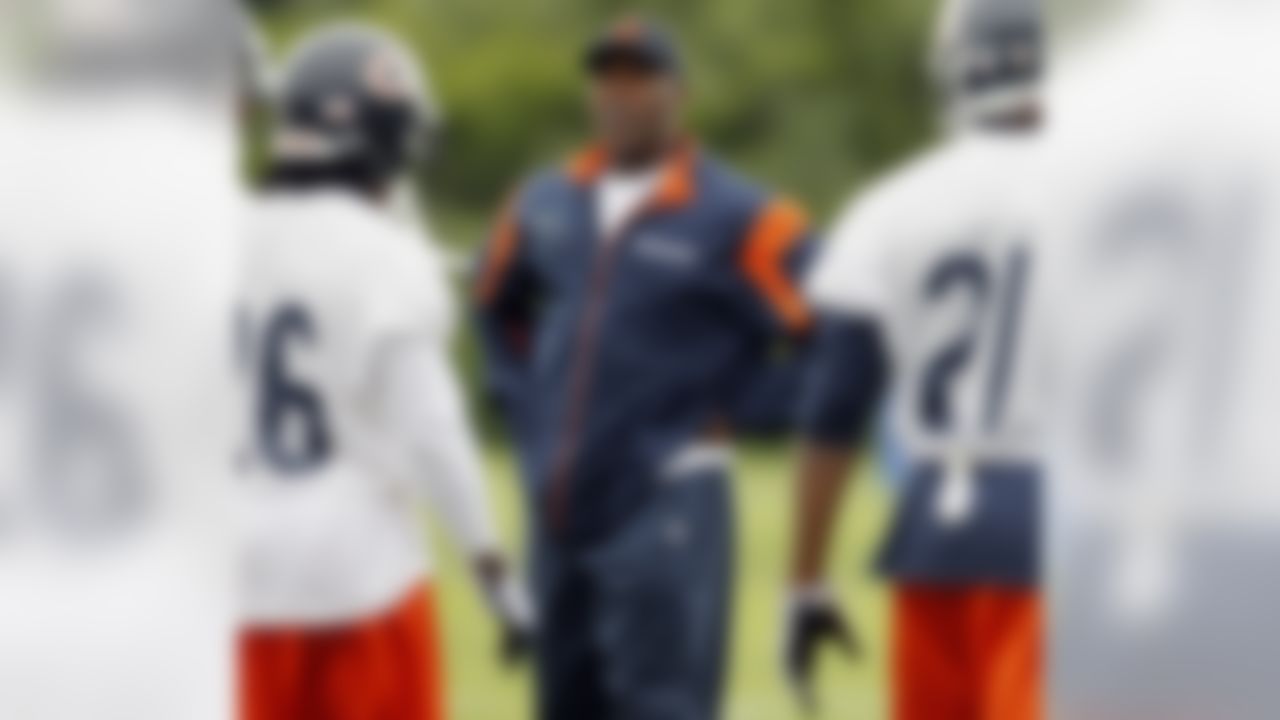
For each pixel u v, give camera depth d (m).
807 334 22.50
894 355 20.73
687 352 22.72
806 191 109.06
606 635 22.84
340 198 19.98
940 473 20.58
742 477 81.69
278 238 19.84
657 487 22.62
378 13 108.44
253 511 19.80
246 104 20.25
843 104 109.25
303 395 19.78
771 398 22.83
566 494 22.81
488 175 108.38
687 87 23.30
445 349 20.11
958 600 20.58
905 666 20.80
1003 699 20.44
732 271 22.72
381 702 19.88
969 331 20.47
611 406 22.73
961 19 20.75
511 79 108.06
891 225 20.72
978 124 20.66
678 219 22.78
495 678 41.25
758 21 109.25
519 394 23.77
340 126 20.03
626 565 22.69
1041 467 20.41
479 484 19.86
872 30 109.06
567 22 110.00
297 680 19.88
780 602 21.97
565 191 23.23
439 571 54.22
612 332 22.78
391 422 19.75
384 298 19.66
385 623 19.86
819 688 40.12
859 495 75.50
